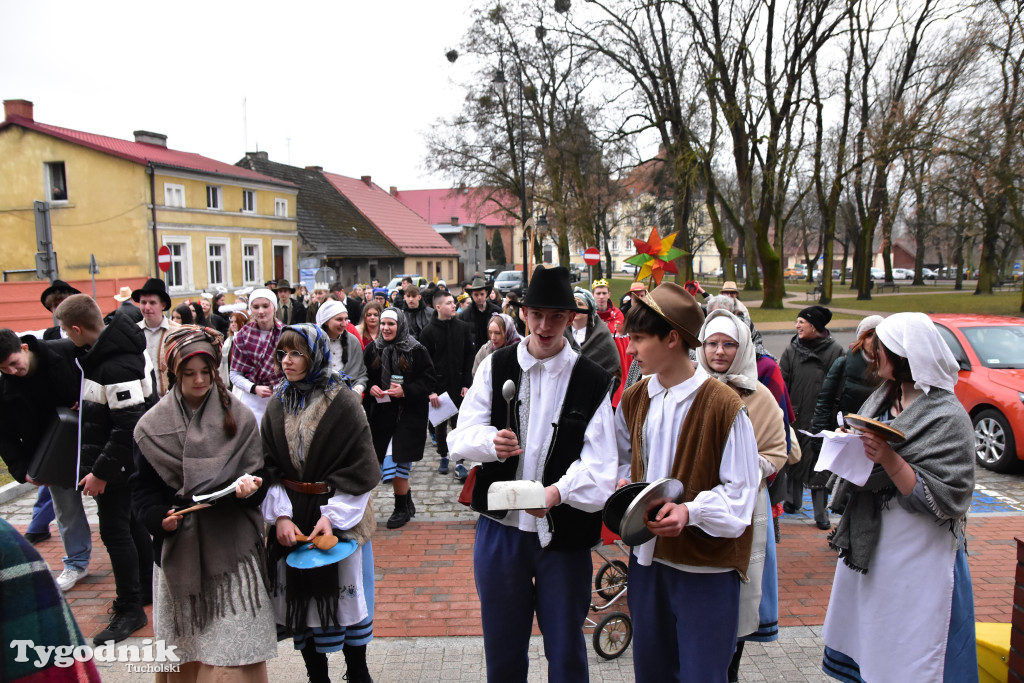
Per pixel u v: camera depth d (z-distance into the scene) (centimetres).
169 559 270
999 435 707
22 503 632
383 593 442
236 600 274
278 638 301
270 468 300
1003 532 543
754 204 2756
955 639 254
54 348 409
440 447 730
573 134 2597
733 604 247
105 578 466
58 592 144
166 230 2581
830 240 3014
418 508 618
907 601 257
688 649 245
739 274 6291
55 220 2581
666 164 2522
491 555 271
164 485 281
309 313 963
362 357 581
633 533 220
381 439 575
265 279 3166
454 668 350
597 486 251
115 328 371
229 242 2916
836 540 277
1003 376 723
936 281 6088
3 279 2616
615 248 7938
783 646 371
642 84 2322
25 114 2592
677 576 251
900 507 259
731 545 244
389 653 366
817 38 2288
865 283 3416
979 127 1923
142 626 393
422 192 7200
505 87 2597
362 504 309
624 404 275
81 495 454
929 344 252
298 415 306
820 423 529
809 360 572
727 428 241
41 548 523
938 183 2184
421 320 923
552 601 264
